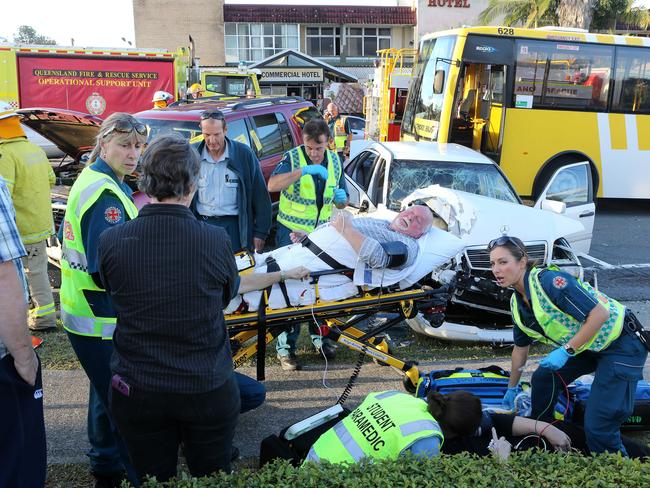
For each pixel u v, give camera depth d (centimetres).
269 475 237
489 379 418
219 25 3675
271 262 404
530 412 374
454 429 293
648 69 1223
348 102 2666
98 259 241
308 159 498
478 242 578
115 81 1470
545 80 1193
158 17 3638
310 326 415
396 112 1603
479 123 1235
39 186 538
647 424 397
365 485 228
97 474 324
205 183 474
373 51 3816
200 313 235
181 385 233
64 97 1453
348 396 448
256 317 382
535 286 327
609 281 798
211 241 238
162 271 230
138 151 303
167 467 254
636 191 1259
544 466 254
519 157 1210
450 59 1182
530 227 601
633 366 326
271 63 2858
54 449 370
